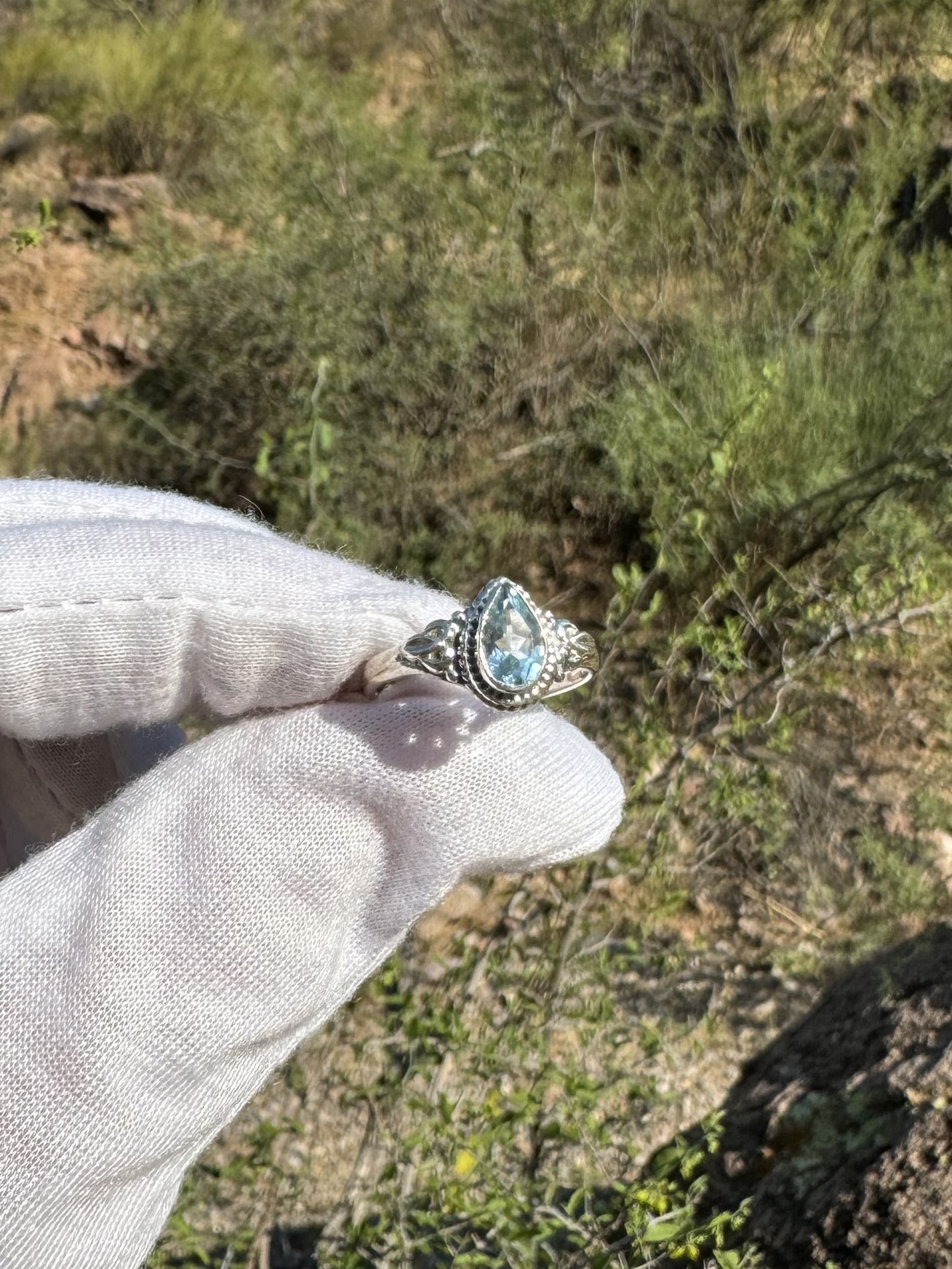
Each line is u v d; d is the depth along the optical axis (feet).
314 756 0.40
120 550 0.40
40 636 0.39
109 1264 0.41
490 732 0.40
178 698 0.42
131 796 0.41
